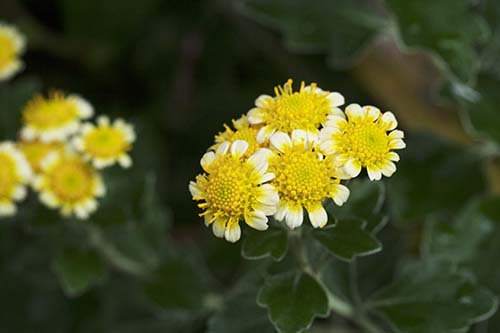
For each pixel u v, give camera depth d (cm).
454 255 33
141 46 46
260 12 36
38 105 33
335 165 25
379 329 31
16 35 36
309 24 36
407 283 29
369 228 27
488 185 35
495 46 35
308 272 27
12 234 37
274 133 26
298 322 26
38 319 38
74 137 32
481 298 29
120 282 37
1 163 31
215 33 46
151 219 34
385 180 35
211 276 38
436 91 35
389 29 36
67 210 31
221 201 25
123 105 46
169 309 33
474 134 33
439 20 33
